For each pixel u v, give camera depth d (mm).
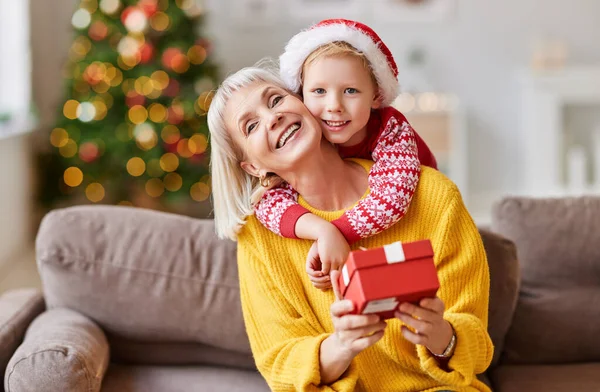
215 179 1519
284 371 1374
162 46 4426
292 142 1376
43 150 4852
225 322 1772
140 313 1780
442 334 1212
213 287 1781
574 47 5250
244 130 1414
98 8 4363
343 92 1385
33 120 4602
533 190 5137
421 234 1433
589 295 1890
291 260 1470
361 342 1178
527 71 5078
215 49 5230
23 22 4512
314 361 1310
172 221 1862
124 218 1857
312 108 1407
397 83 1450
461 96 5305
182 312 1774
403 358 1412
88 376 1540
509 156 5348
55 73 5027
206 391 1727
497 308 1811
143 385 1746
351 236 1359
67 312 1788
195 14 4535
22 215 4410
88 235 1818
